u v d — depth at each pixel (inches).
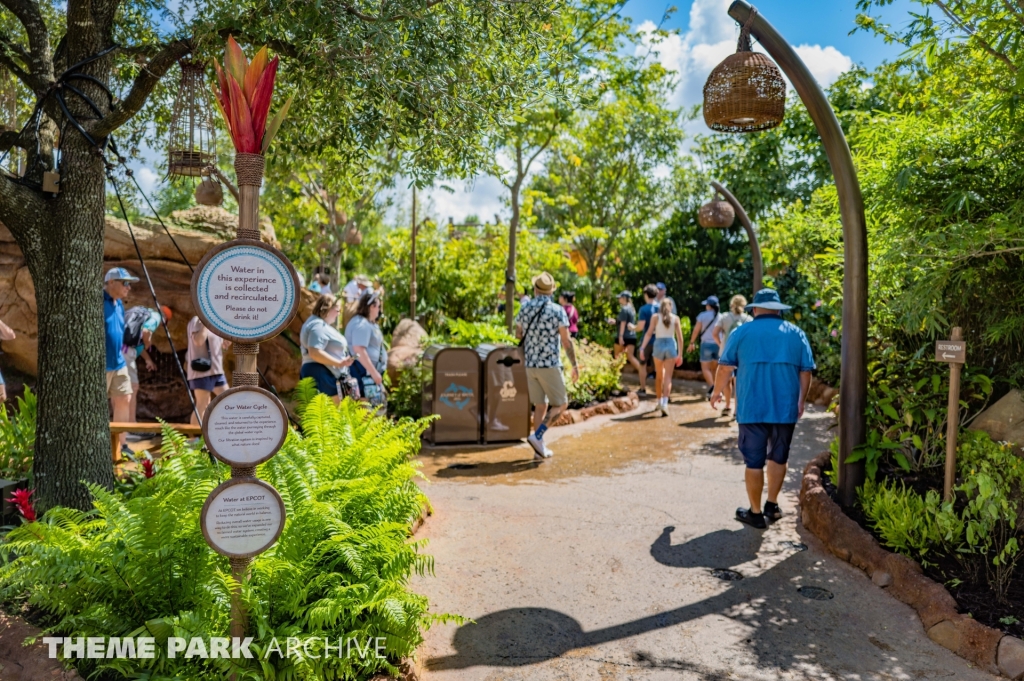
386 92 191.5
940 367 230.7
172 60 178.5
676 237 714.8
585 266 868.0
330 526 142.7
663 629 156.7
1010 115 189.2
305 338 258.5
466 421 336.8
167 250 366.3
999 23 178.1
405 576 147.5
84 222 176.6
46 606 130.2
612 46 441.7
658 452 321.7
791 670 140.4
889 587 175.0
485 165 223.9
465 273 660.1
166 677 116.9
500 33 213.0
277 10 174.7
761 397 215.8
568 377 416.8
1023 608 151.6
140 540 127.6
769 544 206.1
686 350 621.6
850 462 212.2
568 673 139.0
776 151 683.4
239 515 113.5
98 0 181.0
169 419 366.3
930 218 213.8
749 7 211.3
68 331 174.2
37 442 175.8
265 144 113.7
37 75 187.5
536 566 189.8
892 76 283.4
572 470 290.4
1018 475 186.5
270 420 114.1
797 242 428.8
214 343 291.9
